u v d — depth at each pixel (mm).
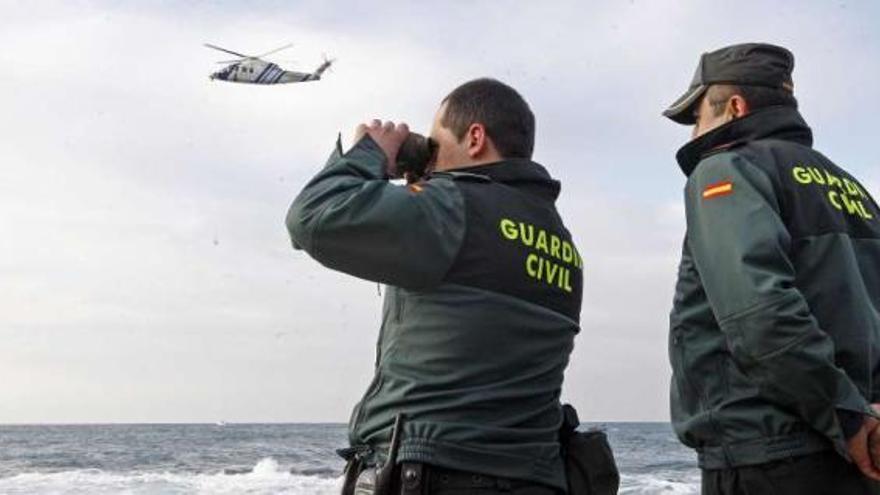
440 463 2154
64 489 25734
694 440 2668
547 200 2559
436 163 2613
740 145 2744
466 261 2299
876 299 2680
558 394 2441
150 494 24328
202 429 132000
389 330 2371
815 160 2744
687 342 2705
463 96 2600
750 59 2838
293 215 2295
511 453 2221
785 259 2420
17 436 95062
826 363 2270
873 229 2758
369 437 2311
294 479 30094
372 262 2230
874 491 2518
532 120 2660
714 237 2500
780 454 2443
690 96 2984
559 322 2406
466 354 2244
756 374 2385
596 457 2451
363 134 2496
